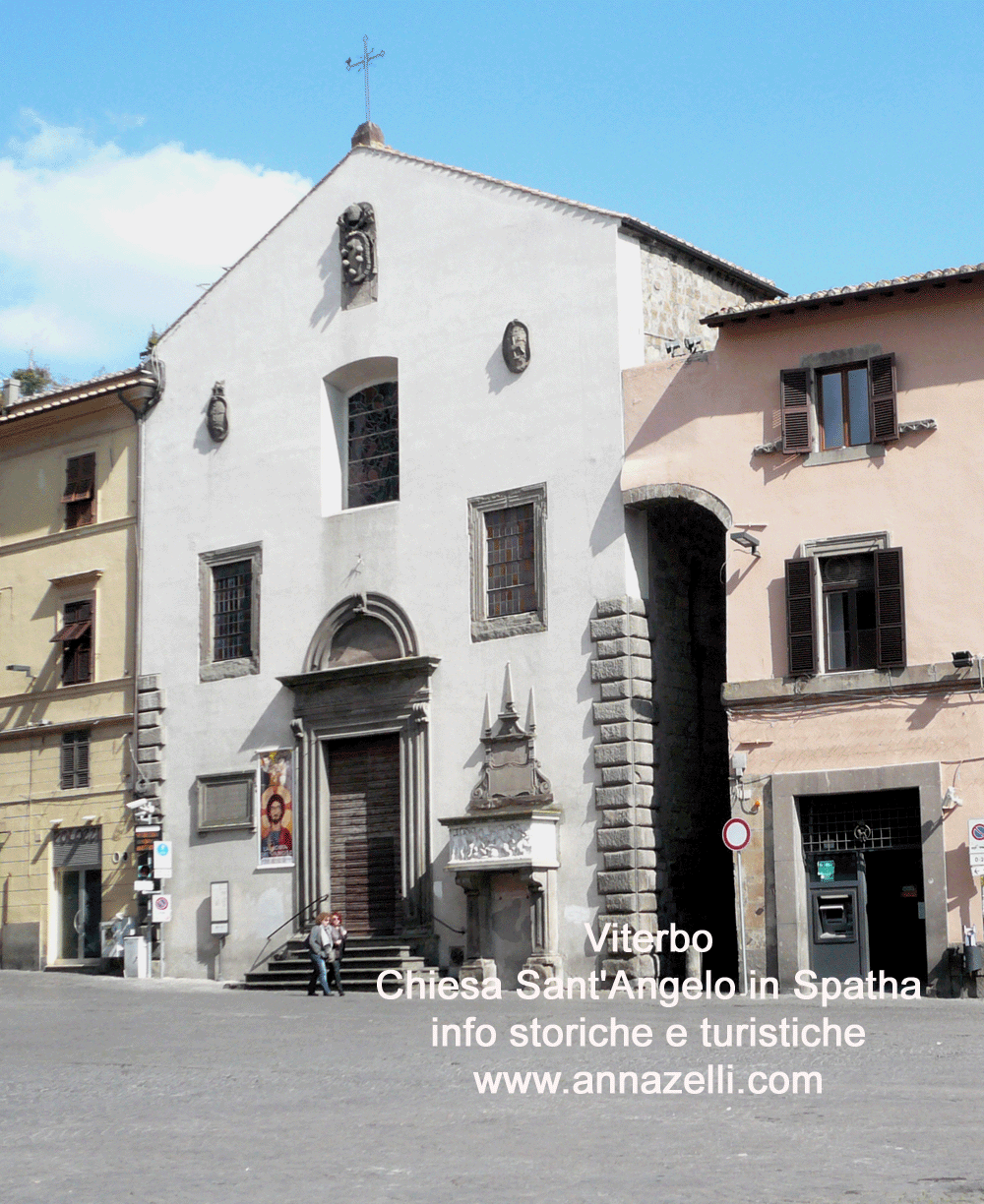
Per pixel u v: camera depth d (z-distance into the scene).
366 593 37.88
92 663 43.41
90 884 43.00
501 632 35.59
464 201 37.62
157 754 41.25
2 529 46.28
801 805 31.72
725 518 32.88
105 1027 25.14
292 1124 14.02
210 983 38.47
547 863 33.78
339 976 34.16
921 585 30.83
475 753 35.59
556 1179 10.95
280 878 38.56
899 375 31.56
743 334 33.25
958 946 29.55
